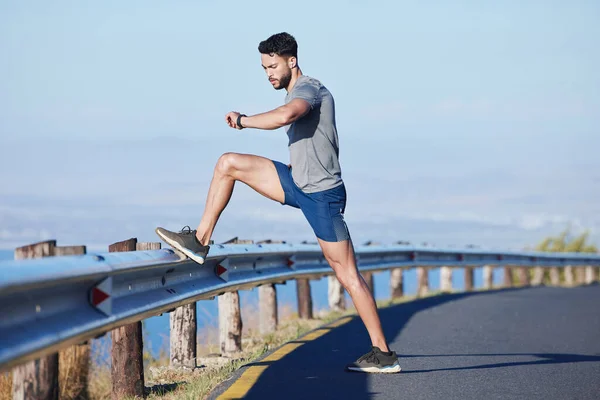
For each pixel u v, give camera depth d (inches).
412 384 338.3
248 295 741.9
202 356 480.4
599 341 511.2
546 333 551.2
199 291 371.6
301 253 595.2
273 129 327.3
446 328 561.9
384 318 619.5
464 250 1069.8
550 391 332.5
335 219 345.1
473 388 334.0
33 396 242.4
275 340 540.4
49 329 223.0
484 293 988.6
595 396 324.8
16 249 252.5
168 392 362.0
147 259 298.8
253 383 334.6
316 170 339.0
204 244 346.9
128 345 346.0
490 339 506.6
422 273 1020.5
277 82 345.7
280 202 349.7
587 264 1501.0
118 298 281.7
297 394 313.4
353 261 354.6
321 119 337.4
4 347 197.6
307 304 682.8
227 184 348.2
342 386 330.3
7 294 202.4
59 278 219.5
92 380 465.7
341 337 489.4
